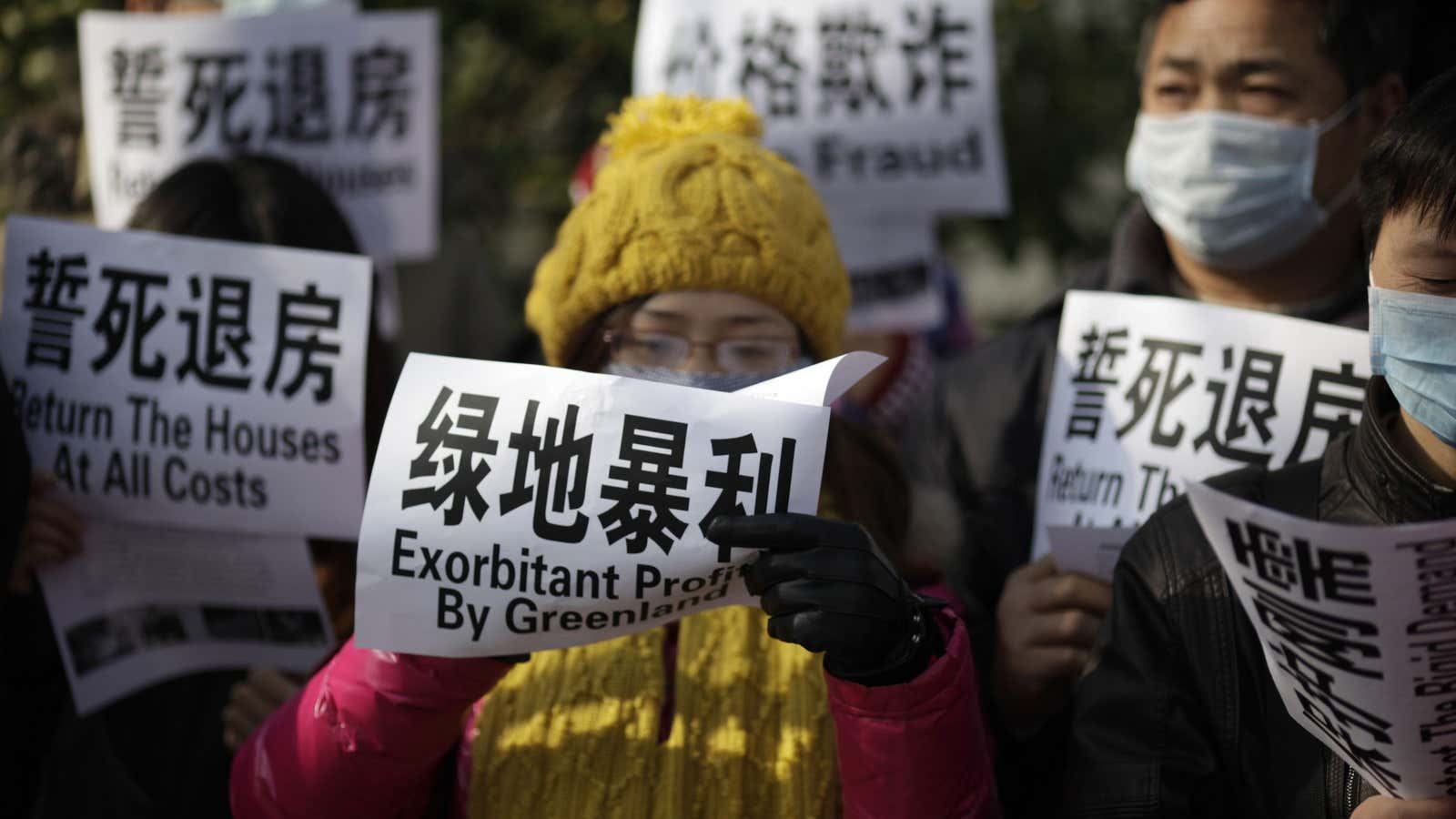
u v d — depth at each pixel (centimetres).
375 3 503
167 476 224
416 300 408
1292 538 141
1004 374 261
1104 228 520
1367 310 242
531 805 183
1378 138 163
